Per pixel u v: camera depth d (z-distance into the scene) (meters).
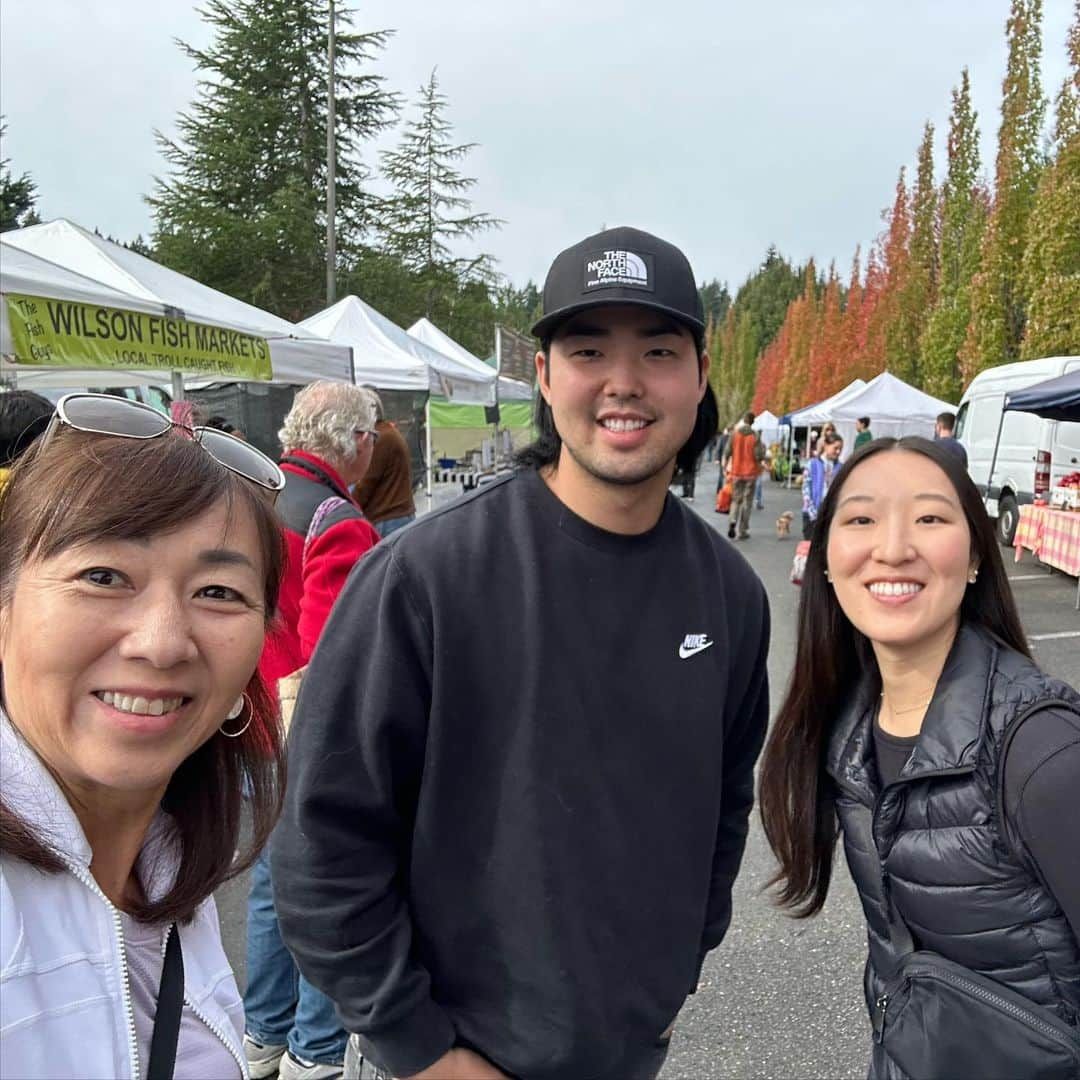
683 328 1.29
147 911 0.92
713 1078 2.32
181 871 0.97
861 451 1.54
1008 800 1.25
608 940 1.29
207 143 27.53
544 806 1.25
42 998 0.72
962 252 27.72
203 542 0.82
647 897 1.33
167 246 25.84
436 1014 1.28
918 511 1.42
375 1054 1.31
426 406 11.07
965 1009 1.30
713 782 1.42
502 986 1.28
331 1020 2.15
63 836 0.77
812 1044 2.44
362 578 1.31
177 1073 0.91
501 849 1.26
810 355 46.59
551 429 1.39
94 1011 0.76
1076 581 9.70
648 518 1.35
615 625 1.32
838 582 1.51
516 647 1.27
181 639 0.79
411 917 1.33
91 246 4.71
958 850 1.30
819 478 13.31
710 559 1.50
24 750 0.77
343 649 1.27
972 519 1.45
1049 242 16.28
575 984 1.25
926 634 1.39
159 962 0.93
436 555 1.28
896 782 1.38
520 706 1.26
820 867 1.70
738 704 1.59
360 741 1.25
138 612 0.78
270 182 28.02
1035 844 1.22
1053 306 16.08
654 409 1.28
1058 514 9.39
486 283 34.97
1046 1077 1.24
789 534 14.93
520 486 1.38
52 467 0.79
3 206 27.62
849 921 3.05
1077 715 1.26
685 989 1.44
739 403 71.69
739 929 3.02
